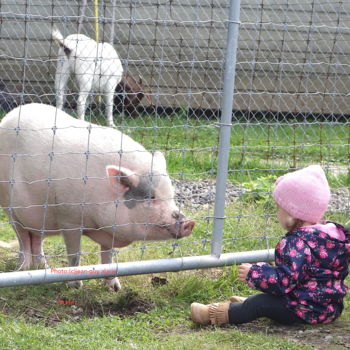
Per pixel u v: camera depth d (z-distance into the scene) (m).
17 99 11.40
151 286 6.71
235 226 8.40
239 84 14.87
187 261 6.45
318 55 14.95
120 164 6.36
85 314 6.11
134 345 5.31
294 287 5.46
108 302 6.34
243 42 14.62
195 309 5.77
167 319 5.93
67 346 5.27
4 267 7.12
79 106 8.75
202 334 5.56
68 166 6.48
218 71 13.85
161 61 6.76
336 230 5.54
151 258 7.43
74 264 6.78
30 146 6.62
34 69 12.22
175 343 5.32
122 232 6.55
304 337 5.45
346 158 11.76
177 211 6.54
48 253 7.68
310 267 5.40
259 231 8.30
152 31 13.70
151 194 6.46
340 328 5.63
